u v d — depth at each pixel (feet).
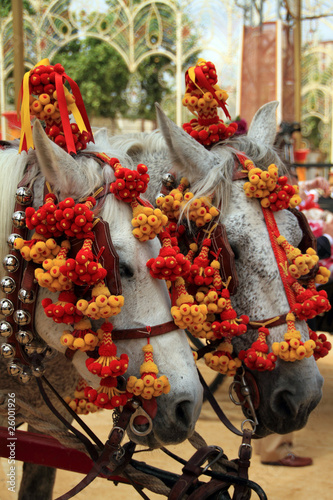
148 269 4.67
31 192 4.89
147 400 4.56
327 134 62.90
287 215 6.02
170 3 30.99
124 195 4.68
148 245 4.78
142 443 4.81
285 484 9.09
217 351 5.94
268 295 5.70
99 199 4.76
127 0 31.71
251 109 26.61
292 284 5.65
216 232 5.67
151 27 32.22
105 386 4.50
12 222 4.90
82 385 6.01
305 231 6.24
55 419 6.27
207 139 6.51
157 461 9.12
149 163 6.77
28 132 4.87
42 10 29.71
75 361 4.93
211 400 6.05
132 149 6.89
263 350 5.51
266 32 26.21
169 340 4.67
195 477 4.76
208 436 10.46
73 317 4.47
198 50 31.65
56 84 4.92
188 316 4.64
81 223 4.33
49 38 30.53
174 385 4.54
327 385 13.93
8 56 28.02
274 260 5.70
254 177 5.72
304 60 51.47
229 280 5.60
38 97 5.13
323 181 15.75
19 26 15.67
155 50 32.45
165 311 4.73
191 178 6.05
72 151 4.86
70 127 4.94
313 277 6.23
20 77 15.87
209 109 6.52
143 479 4.94
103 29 33.04
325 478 9.32
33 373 5.06
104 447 4.79
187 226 6.07
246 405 5.98
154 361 4.58
